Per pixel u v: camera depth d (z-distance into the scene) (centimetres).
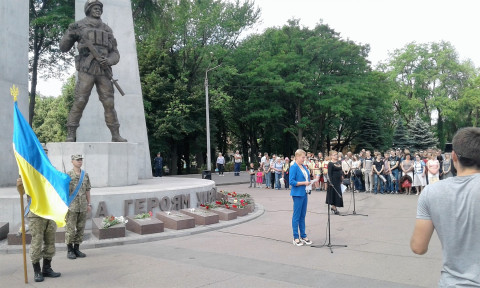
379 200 1642
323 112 3925
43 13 2759
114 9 1781
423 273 600
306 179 815
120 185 1214
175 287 533
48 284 554
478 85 5216
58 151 1145
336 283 549
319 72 3878
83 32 1224
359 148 4672
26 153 566
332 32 4259
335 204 1191
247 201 1270
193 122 3397
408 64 5359
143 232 882
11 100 1351
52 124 5772
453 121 5344
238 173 3438
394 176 1934
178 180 1589
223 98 3619
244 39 4366
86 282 560
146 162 1761
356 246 791
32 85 2909
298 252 740
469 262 237
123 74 1772
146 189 1104
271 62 3684
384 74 4503
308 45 3803
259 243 822
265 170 2362
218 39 3984
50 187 576
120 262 670
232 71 3612
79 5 1652
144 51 3303
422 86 5322
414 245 264
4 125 1313
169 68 3406
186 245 806
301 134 3922
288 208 1412
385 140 4628
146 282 556
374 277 579
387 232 939
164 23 2964
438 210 249
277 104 3878
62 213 567
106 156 1182
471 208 238
